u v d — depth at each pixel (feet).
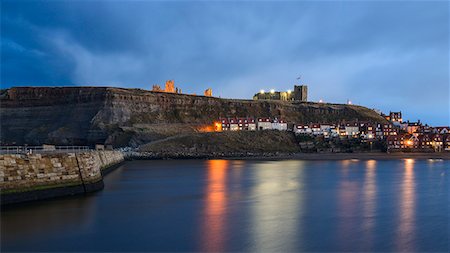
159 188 198.70
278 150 551.59
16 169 130.82
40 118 610.65
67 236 104.27
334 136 620.08
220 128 633.20
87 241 101.35
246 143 554.46
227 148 532.32
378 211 142.82
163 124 621.72
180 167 343.67
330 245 101.76
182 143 528.63
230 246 100.17
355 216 134.10
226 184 218.38
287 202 160.04
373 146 595.88
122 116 598.75
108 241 101.91
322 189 199.41
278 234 111.04
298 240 105.70
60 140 556.10
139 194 177.06
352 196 176.55
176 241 103.65
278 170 314.14
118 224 118.11
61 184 148.15
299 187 207.00
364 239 107.24
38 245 96.73
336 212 140.46
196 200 162.91
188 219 127.34
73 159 157.58
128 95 629.51
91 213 129.59
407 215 136.26
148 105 644.69
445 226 121.29
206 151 519.19
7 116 615.57
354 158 490.90
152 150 495.00
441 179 250.57
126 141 551.59
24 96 637.30
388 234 111.96
